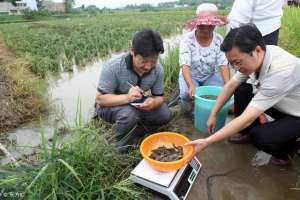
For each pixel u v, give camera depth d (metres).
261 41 2.12
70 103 4.43
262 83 2.28
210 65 3.66
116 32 13.19
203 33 3.42
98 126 2.95
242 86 3.04
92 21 20.66
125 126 2.82
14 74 5.03
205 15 3.32
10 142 3.22
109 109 2.86
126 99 2.71
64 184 2.07
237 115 3.30
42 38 10.87
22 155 2.73
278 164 2.79
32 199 1.86
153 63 2.43
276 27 3.62
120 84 2.86
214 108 2.89
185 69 3.48
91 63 7.80
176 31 14.41
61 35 12.26
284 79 2.19
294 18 7.75
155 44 2.31
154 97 3.00
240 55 2.08
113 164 2.48
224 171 2.72
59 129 3.49
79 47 9.23
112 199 2.21
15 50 8.38
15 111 3.85
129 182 2.31
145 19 22.44
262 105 2.27
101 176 2.29
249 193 2.46
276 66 2.20
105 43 10.04
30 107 4.04
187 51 3.55
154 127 3.29
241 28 2.08
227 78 3.62
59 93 4.97
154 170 2.38
